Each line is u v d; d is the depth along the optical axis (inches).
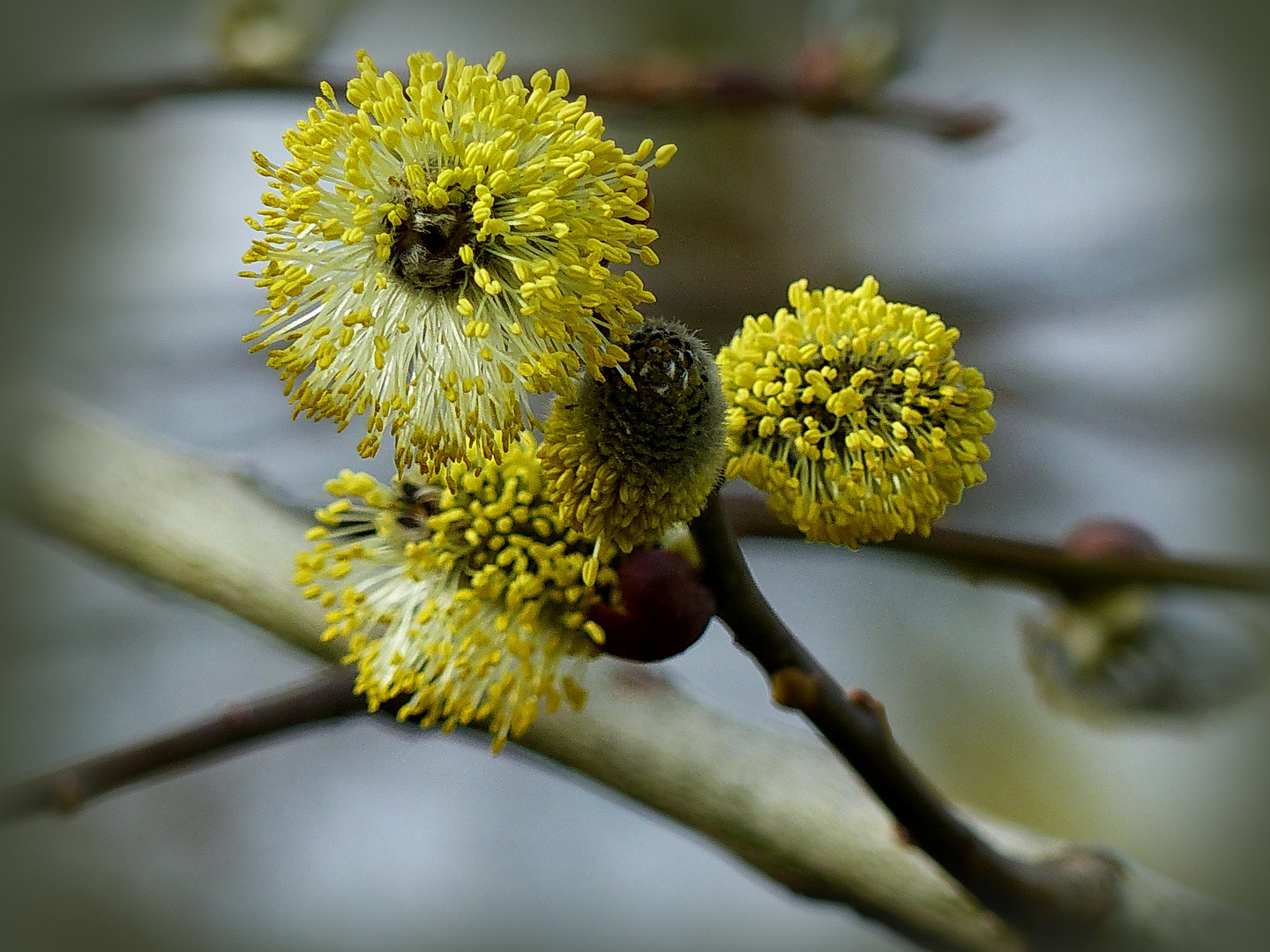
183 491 19.1
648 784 18.6
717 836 18.5
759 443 17.3
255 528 19.1
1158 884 18.0
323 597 17.5
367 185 17.1
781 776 18.6
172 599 19.0
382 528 17.5
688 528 17.1
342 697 18.3
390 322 17.2
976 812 18.5
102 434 19.3
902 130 22.1
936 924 18.3
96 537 19.1
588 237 17.0
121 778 18.3
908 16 21.6
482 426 17.1
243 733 18.3
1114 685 20.1
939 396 17.3
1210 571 19.6
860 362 17.4
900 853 18.3
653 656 17.2
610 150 17.0
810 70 21.6
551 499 17.1
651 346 16.9
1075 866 18.0
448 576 17.4
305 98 20.5
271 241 17.1
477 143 17.0
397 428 17.1
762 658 17.2
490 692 17.3
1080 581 19.7
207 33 21.0
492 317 17.1
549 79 17.1
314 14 21.1
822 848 18.4
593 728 18.6
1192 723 20.1
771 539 19.2
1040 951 17.9
